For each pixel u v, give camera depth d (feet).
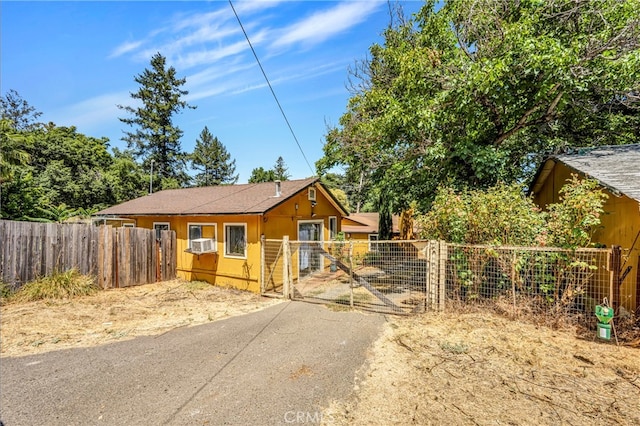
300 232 34.45
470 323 16.08
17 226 22.65
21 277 22.79
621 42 23.66
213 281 30.76
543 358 12.05
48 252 24.13
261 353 13.66
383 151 37.52
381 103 37.11
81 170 74.49
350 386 10.66
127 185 82.94
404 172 34.27
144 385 10.99
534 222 17.61
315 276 34.86
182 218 33.27
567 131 32.50
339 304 21.99
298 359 12.95
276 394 10.25
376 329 16.40
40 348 14.52
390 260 24.70
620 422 8.25
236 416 9.06
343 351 13.66
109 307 21.76
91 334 16.46
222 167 153.89
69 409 9.57
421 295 20.57
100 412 9.39
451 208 19.07
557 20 26.50
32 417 9.19
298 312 20.31
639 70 22.67
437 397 9.72
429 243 18.61
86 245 26.22
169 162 114.01
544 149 30.94
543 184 30.99
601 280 15.81
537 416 8.59
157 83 112.88
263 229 27.81
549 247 15.80
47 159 70.44
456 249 18.53
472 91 25.04
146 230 30.71
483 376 10.93
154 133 110.73
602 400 9.27
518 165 32.04
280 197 30.37
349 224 69.21
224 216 29.96
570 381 10.39
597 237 19.65
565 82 23.04
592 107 28.86
